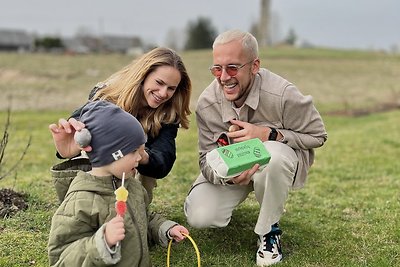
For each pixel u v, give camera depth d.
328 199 5.50
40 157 7.82
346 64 31.03
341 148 8.54
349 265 3.81
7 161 7.45
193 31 54.53
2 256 3.86
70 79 20.03
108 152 2.86
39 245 4.04
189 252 4.01
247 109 3.79
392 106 16.23
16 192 5.01
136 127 2.91
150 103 3.63
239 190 3.83
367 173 6.77
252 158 3.39
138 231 2.99
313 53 37.22
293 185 3.88
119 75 3.75
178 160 7.20
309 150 3.97
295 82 22.25
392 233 4.36
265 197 3.63
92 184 2.90
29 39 63.34
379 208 5.08
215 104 3.88
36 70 21.62
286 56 34.50
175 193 5.51
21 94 16.11
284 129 3.84
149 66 3.56
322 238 4.32
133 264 2.94
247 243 4.19
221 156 3.36
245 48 3.53
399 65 30.83
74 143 3.13
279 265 3.77
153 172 3.65
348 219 4.85
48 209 4.79
